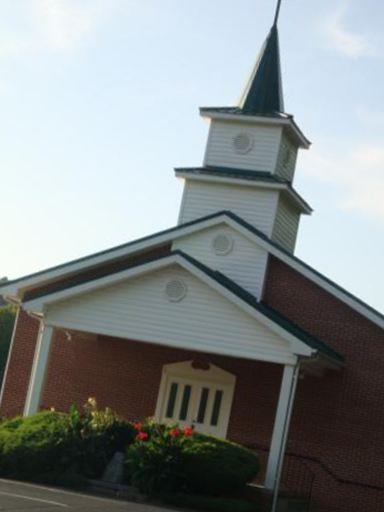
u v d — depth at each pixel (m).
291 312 33.12
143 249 34.56
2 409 35.69
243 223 33.94
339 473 31.83
